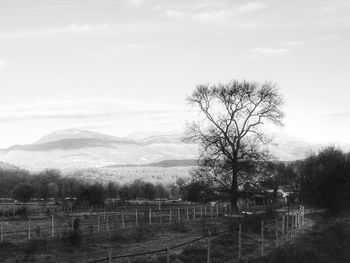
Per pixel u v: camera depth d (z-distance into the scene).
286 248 28.48
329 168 54.34
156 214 68.00
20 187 116.38
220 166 68.62
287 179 108.88
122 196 122.38
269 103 69.38
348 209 53.47
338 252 32.75
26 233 40.59
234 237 35.25
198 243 32.50
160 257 26.70
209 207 83.00
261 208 73.50
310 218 55.72
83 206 78.50
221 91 68.88
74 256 27.84
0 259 26.62
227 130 69.12
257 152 68.69
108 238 35.91
